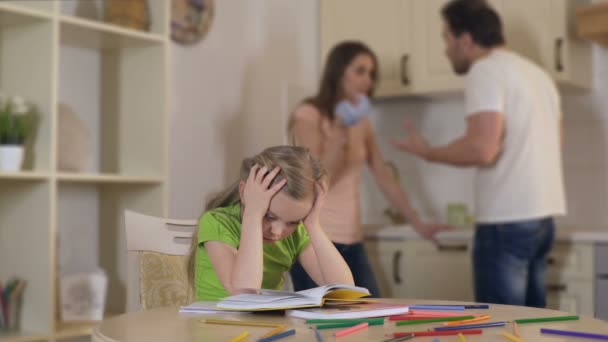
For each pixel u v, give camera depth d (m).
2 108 2.60
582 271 3.22
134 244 1.88
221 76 3.83
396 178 4.04
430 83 3.75
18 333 2.61
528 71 2.81
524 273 2.78
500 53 2.83
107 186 3.18
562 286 3.26
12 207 2.76
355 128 3.00
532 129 2.76
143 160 3.08
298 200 1.55
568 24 3.46
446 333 1.20
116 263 3.14
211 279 1.73
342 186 2.91
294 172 1.56
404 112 4.16
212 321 1.31
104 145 3.21
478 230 2.83
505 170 2.76
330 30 4.05
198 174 3.69
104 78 3.21
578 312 3.23
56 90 2.65
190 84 3.66
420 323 1.30
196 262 1.77
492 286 2.77
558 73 3.43
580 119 3.73
